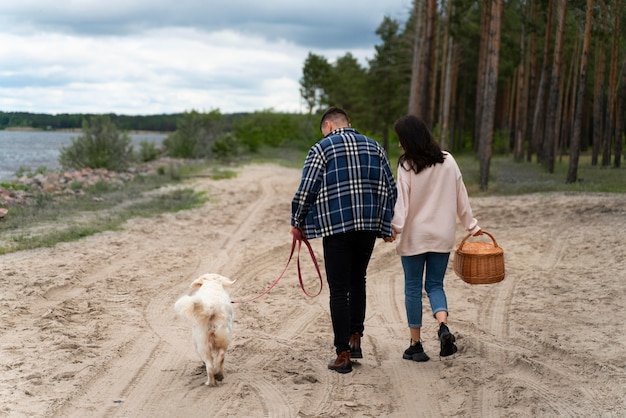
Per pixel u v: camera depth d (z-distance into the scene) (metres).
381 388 5.25
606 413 4.60
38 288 8.19
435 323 7.09
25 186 21.91
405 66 50.75
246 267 10.16
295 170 37.28
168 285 8.84
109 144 32.72
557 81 28.30
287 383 5.35
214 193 22.02
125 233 12.80
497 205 16.77
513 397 4.93
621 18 27.91
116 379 5.44
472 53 51.88
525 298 8.02
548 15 32.59
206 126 49.00
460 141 60.16
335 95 70.25
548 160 28.89
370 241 5.48
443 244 5.58
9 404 4.79
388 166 5.49
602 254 10.13
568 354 5.82
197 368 5.74
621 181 23.00
